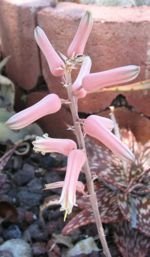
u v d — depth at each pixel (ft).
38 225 1.03
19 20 1.13
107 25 1.03
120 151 0.63
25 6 1.10
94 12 1.06
